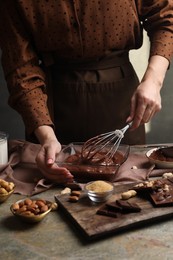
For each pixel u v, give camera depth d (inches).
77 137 76.0
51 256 43.8
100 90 73.0
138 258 43.2
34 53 68.3
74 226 48.8
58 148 59.6
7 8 65.9
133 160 65.0
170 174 59.3
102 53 70.8
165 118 115.6
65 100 73.7
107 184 53.8
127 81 74.9
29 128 63.3
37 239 46.6
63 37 67.8
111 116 75.2
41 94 65.1
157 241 45.8
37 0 65.1
